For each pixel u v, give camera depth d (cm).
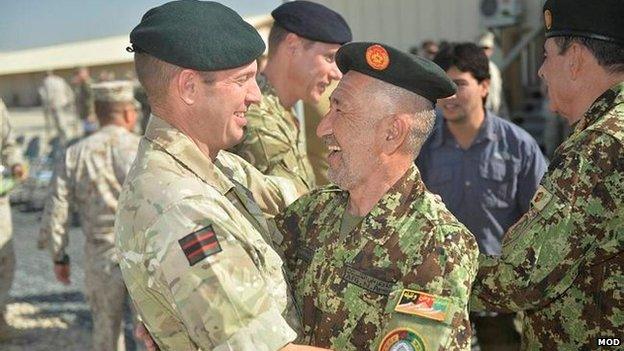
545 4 196
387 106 162
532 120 974
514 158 333
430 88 163
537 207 179
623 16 182
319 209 180
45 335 499
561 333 190
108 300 406
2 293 484
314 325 169
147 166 151
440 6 869
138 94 579
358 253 163
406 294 153
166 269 140
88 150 404
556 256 175
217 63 151
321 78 252
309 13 246
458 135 337
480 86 329
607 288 183
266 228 168
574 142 180
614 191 174
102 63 2738
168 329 148
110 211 398
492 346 326
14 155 514
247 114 233
